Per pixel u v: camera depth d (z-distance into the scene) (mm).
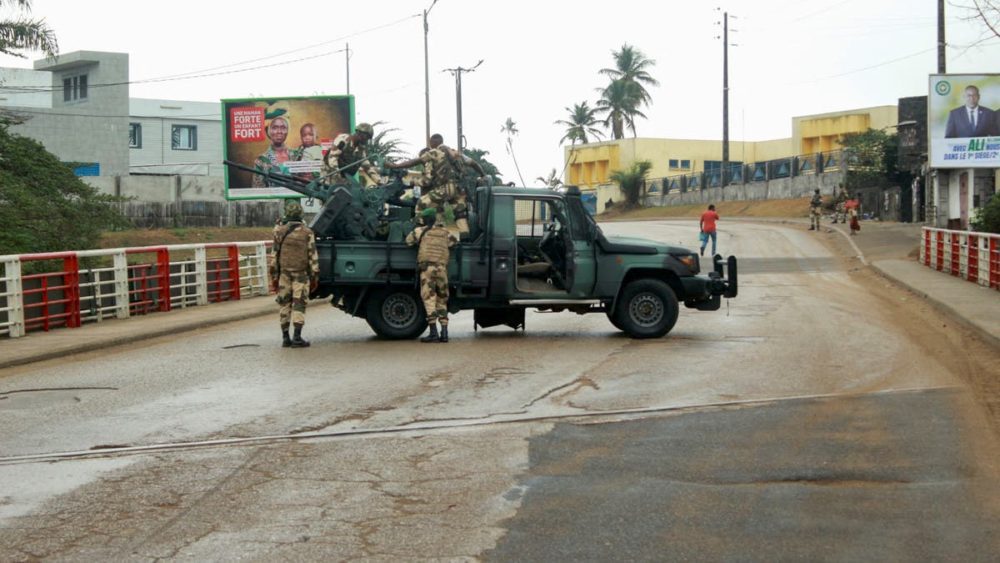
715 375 11172
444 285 14297
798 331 15391
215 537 5781
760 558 5324
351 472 7176
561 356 12789
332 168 15352
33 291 15625
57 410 9727
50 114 61406
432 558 5383
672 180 75250
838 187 53969
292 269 14156
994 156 32844
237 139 44031
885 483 6723
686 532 5750
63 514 6273
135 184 51500
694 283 14719
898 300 20750
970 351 13086
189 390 10703
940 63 36000
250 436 8383
